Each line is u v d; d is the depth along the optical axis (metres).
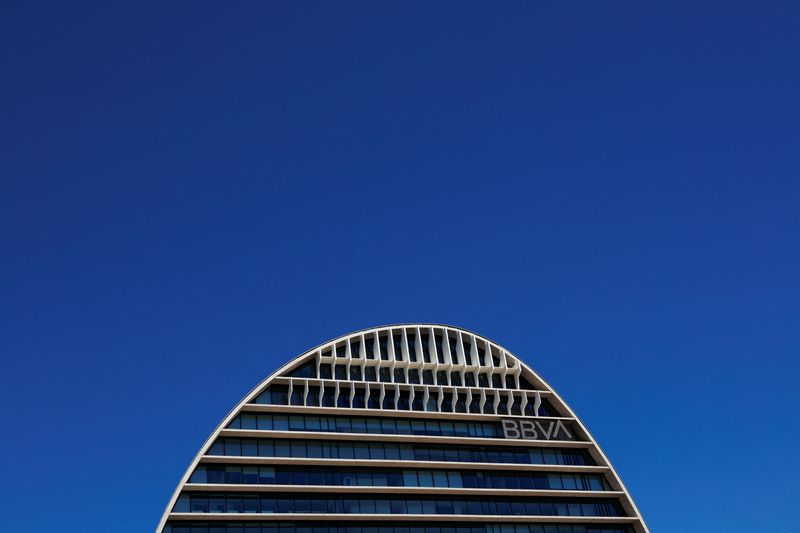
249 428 87.19
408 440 92.12
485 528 91.25
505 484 94.12
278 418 88.88
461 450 94.56
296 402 90.19
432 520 89.06
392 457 90.88
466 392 97.69
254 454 85.88
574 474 97.81
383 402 93.50
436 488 90.06
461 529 90.25
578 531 94.25
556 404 101.38
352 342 96.19
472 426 96.38
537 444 96.94
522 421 97.56
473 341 101.31
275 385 90.62
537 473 96.38
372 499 88.12
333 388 92.44
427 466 91.12
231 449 85.44
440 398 95.75
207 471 83.62
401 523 88.12
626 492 96.50
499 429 97.00
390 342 97.25
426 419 95.00
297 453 87.50
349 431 90.75
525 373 102.06
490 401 99.00
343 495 87.25
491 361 100.69
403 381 96.19
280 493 85.06
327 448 89.06
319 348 93.06
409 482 90.44
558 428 98.81
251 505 83.38
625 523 96.00
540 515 93.25
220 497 82.81
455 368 98.75
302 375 91.94
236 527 82.00
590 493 95.62
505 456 96.06
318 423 90.19
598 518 94.19
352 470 89.06
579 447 99.06
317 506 85.69
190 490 81.94
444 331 100.62
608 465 98.00
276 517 82.62
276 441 87.56
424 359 98.44
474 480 93.12
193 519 80.69
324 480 87.25
